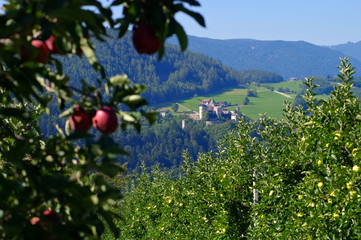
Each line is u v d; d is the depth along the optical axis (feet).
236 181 32.09
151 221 53.31
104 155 5.84
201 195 35.86
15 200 6.98
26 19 5.13
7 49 5.71
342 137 21.38
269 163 25.70
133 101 6.46
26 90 6.52
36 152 7.02
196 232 37.68
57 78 6.64
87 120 6.66
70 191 6.56
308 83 23.56
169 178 53.06
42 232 6.41
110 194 6.82
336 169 20.44
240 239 33.35
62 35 5.82
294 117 26.05
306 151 23.25
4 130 8.43
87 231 6.52
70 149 6.69
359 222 19.67
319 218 20.80
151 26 6.16
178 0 6.01
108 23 6.34
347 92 22.18
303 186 21.95
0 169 7.95
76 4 5.92
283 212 24.72
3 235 6.23
